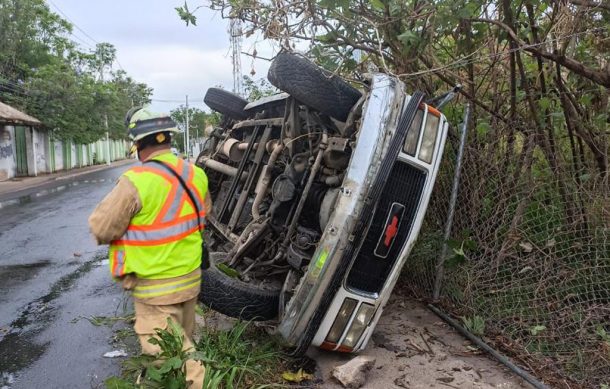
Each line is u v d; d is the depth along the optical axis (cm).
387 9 436
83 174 2695
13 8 2661
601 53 452
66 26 3083
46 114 2652
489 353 371
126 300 516
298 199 396
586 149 469
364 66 513
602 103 453
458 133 468
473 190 446
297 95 366
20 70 2752
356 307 340
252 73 433
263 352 355
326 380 337
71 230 912
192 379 278
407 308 468
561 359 353
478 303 427
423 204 350
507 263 417
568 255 391
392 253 345
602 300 380
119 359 383
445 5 409
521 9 440
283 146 440
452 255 429
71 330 444
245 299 367
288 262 361
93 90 3184
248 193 482
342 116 366
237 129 572
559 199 404
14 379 358
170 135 287
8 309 502
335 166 361
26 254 733
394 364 358
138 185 262
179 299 280
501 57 460
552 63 446
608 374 333
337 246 315
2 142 2261
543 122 441
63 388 343
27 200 1413
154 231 270
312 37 433
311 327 329
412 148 340
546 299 391
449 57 493
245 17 427
